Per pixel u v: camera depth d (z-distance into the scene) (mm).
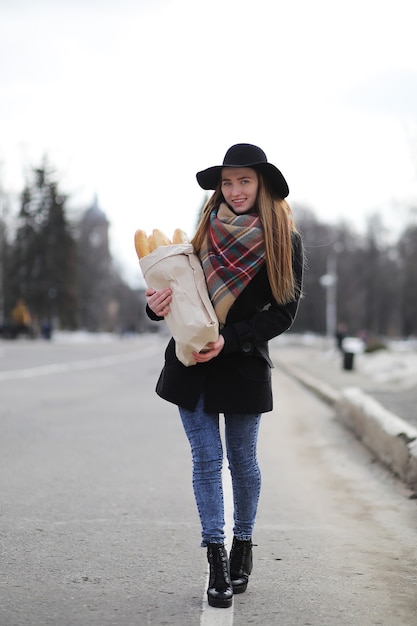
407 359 37594
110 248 166625
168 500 8883
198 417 5578
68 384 26844
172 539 7270
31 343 84812
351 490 9836
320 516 8375
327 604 5621
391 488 9984
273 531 7699
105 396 22250
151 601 5633
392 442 11062
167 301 5434
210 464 5590
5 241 112000
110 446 12898
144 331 185125
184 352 5398
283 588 5969
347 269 149625
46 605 5539
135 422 16172
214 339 5340
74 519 7988
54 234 114250
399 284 147375
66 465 11094
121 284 187125
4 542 7129
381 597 5781
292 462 11914
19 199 114000
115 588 5910
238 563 5871
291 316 5648
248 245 5469
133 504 8672
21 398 21234
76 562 6555
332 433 15367
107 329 168750
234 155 5652
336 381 28844
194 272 5492
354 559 6758
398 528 7887
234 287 5461
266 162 5559
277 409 20328
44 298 113250
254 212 5684
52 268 113562
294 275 5648
